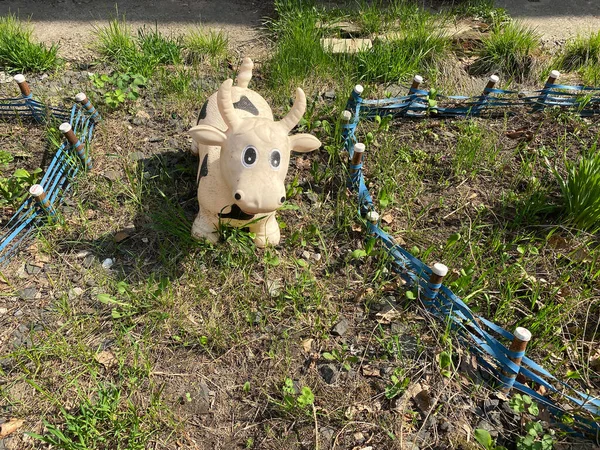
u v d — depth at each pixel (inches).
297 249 54.1
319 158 65.1
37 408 41.8
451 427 41.3
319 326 47.0
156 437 40.2
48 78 77.7
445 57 82.5
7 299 48.8
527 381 44.9
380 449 40.2
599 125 72.1
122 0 98.3
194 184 60.3
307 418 41.5
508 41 82.9
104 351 45.3
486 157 66.0
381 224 57.4
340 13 91.7
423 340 46.6
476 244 55.1
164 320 47.1
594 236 56.3
